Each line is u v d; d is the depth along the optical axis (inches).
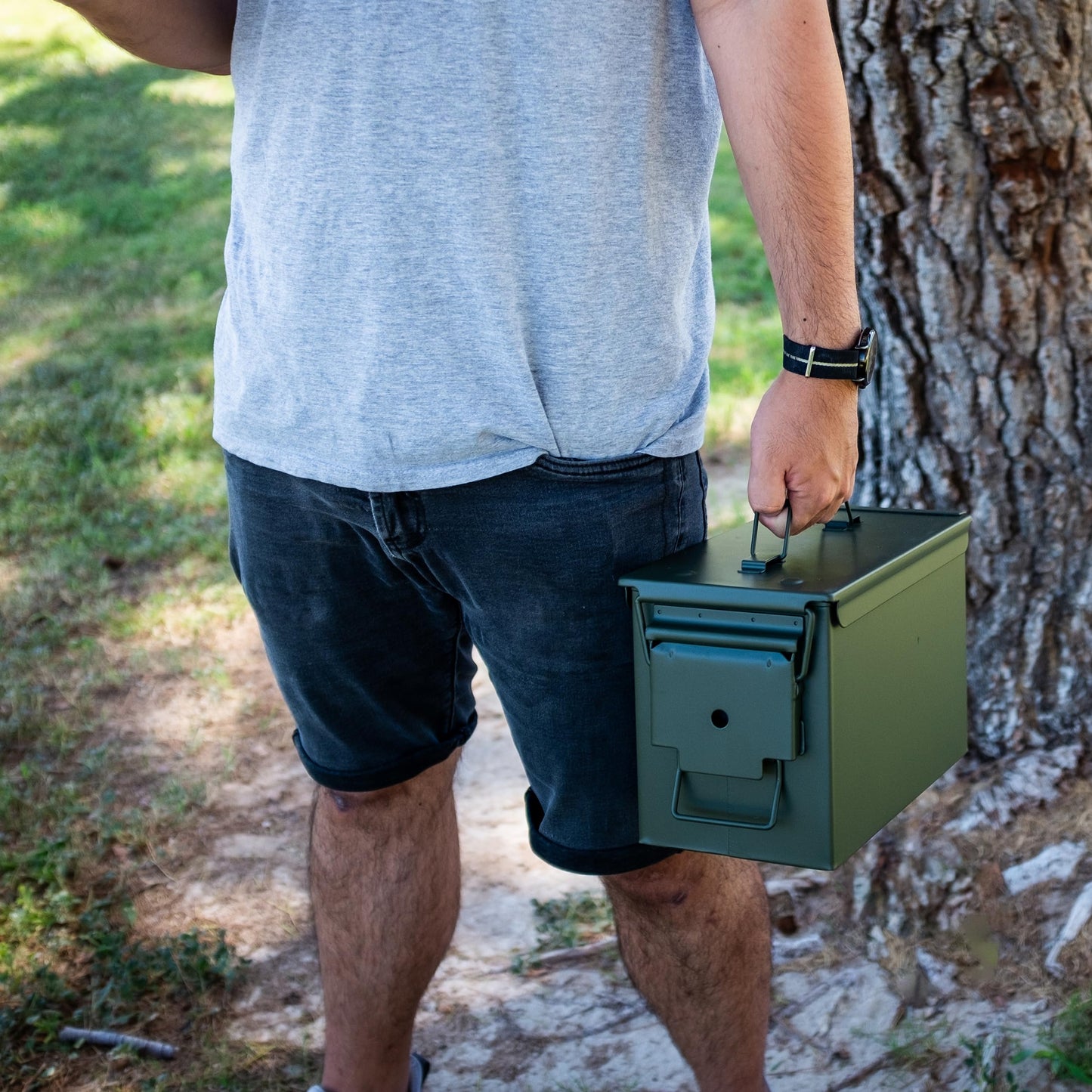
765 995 75.3
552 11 56.2
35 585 180.2
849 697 57.9
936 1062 87.7
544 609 63.2
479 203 57.6
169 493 211.2
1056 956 93.4
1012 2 93.0
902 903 99.2
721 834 60.4
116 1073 95.5
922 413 105.2
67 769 137.4
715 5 57.1
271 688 155.4
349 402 61.2
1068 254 99.2
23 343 286.7
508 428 59.9
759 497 58.9
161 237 361.4
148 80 506.6
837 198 57.0
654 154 59.9
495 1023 97.5
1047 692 106.7
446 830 80.4
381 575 67.5
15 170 418.9
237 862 122.0
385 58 57.2
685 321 63.8
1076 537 104.2
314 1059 96.6
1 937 109.5
